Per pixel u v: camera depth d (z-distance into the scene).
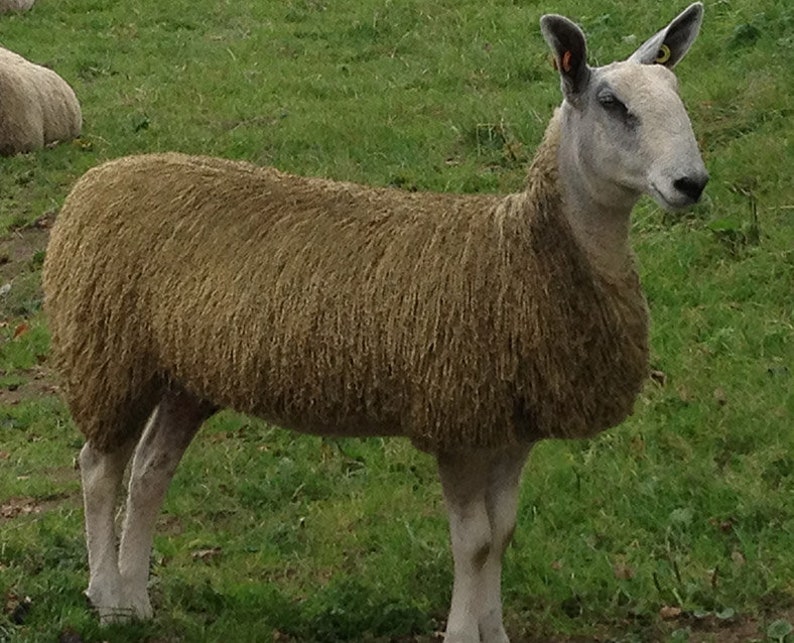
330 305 3.64
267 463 4.70
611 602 3.92
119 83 8.54
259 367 3.68
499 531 3.73
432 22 8.72
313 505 4.49
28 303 5.89
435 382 3.57
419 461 4.63
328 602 3.97
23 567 4.19
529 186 3.64
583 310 3.57
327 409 3.68
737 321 4.90
